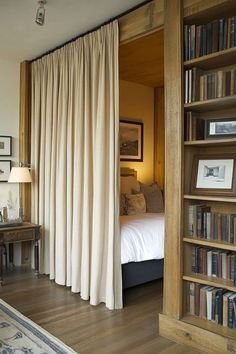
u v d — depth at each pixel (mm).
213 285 2434
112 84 3205
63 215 3730
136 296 3518
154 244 3570
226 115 2695
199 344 2420
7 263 4527
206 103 2471
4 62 4441
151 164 5832
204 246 2711
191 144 2596
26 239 4020
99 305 3250
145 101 5711
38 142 4281
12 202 4512
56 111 3914
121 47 3814
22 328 2736
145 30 2916
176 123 2598
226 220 2502
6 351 2379
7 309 3119
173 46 2607
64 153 3734
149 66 4602
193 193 2678
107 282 3201
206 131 2652
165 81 2670
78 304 3268
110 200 3217
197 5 2490
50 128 4016
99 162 3262
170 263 2646
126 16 3078
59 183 3775
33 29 3453
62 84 3826
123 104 5371
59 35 3605
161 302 3346
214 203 2768
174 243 2621
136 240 3465
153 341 2564
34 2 2893
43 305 3227
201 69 2688
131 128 5480
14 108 4551
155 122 5852
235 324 2393
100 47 3312
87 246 3383
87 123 3441
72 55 3678
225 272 2525
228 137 2523
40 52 4141
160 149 5789
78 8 3000
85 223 3406
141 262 3607
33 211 4391
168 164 2658
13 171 4129
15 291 3615
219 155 2637
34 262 4367
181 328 2531
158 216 4195
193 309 2643
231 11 2469
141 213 4527
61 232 3740
